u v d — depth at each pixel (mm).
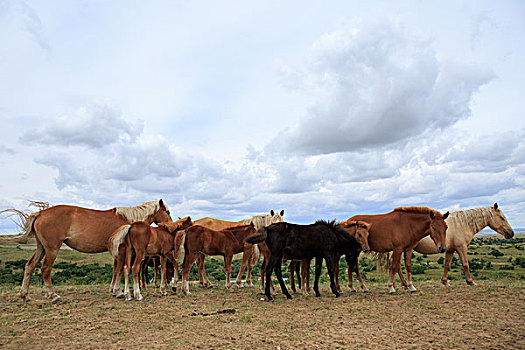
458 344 5348
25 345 5582
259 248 11906
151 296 9914
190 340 5773
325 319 7051
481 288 9906
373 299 9172
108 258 35969
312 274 23141
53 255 8906
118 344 5609
